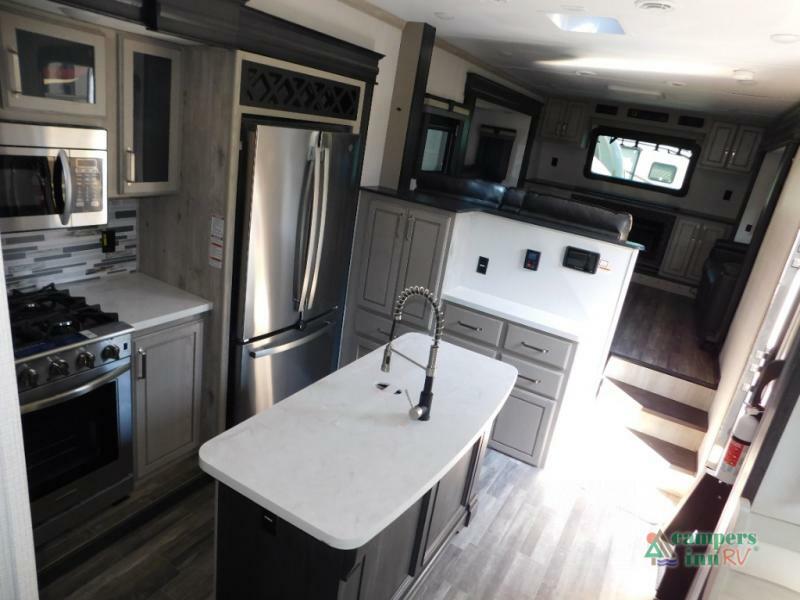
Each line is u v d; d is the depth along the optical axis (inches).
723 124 269.0
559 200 136.6
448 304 141.2
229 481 63.4
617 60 155.0
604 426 156.6
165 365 103.8
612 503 127.6
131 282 113.7
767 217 165.2
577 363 129.1
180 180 106.7
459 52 182.9
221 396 115.0
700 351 184.5
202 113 100.3
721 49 118.0
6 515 53.7
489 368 103.0
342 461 69.2
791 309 108.7
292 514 59.0
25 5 71.2
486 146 269.0
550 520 119.4
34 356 77.7
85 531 96.0
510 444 140.3
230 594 75.4
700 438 147.0
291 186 110.7
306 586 67.1
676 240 278.4
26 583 57.2
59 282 104.7
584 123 299.9
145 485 108.2
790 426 70.4
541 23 121.9
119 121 90.8
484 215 144.1
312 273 122.6
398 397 87.4
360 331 155.9
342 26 128.8
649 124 287.7
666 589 99.0
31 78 76.5
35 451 84.3
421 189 163.9
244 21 93.7
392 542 76.7
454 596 95.6
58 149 81.4
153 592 88.3
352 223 143.2
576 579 104.1
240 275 109.3
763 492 73.4
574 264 134.4
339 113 128.3
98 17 76.2
